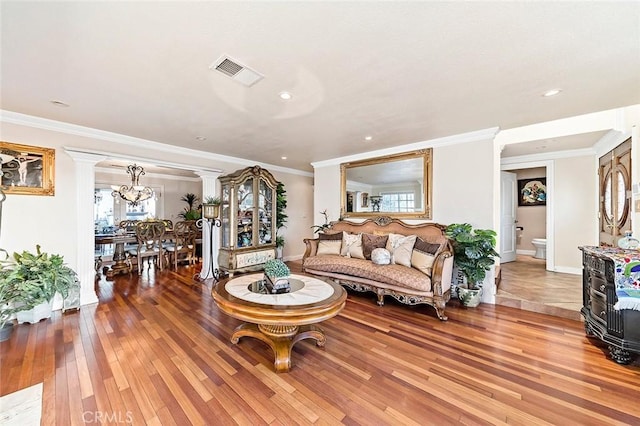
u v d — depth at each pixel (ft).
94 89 7.56
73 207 10.89
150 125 10.75
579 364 6.79
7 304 8.41
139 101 8.39
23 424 4.81
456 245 11.51
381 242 13.20
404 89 7.60
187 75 6.79
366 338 8.28
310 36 5.28
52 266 9.36
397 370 6.56
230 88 7.52
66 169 10.75
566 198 15.56
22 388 5.79
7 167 9.49
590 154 14.80
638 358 6.97
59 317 9.65
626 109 10.64
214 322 9.33
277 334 6.93
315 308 6.61
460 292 11.14
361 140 13.07
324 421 4.94
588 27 5.00
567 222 15.52
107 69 6.50
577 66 6.40
